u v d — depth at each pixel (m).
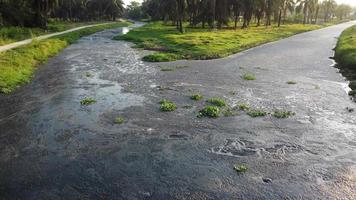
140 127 16.12
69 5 104.50
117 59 35.34
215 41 47.81
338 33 77.00
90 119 17.12
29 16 63.47
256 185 11.40
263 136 15.23
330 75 28.47
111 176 11.86
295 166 12.65
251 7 80.38
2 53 30.47
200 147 14.09
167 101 19.98
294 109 19.00
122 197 10.70
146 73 28.11
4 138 14.84
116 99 20.55
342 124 16.83
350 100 20.98
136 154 13.44
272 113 18.22
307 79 26.72
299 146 14.28
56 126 16.20
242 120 17.14
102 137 14.99
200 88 23.30
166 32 67.06
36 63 31.91
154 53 39.75
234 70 29.83
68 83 24.41
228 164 12.75
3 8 59.44
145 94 21.66
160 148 13.97
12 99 20.36
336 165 12.76
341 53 36.97
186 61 34.31
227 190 11.11
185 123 16.66
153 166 12.55
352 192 11.05
